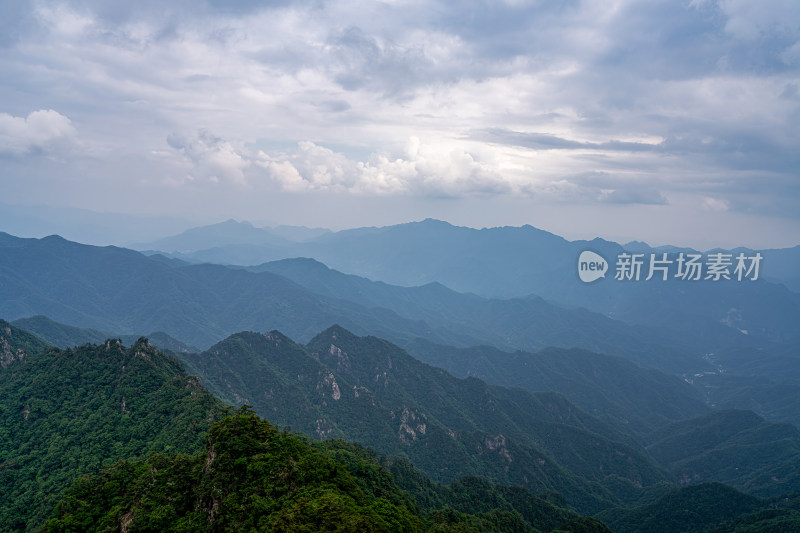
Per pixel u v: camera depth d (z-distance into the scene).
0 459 141.75
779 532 199.00
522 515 197.00
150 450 124.88
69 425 146.25
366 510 87.06
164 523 86.00
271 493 85.44
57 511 95.12
